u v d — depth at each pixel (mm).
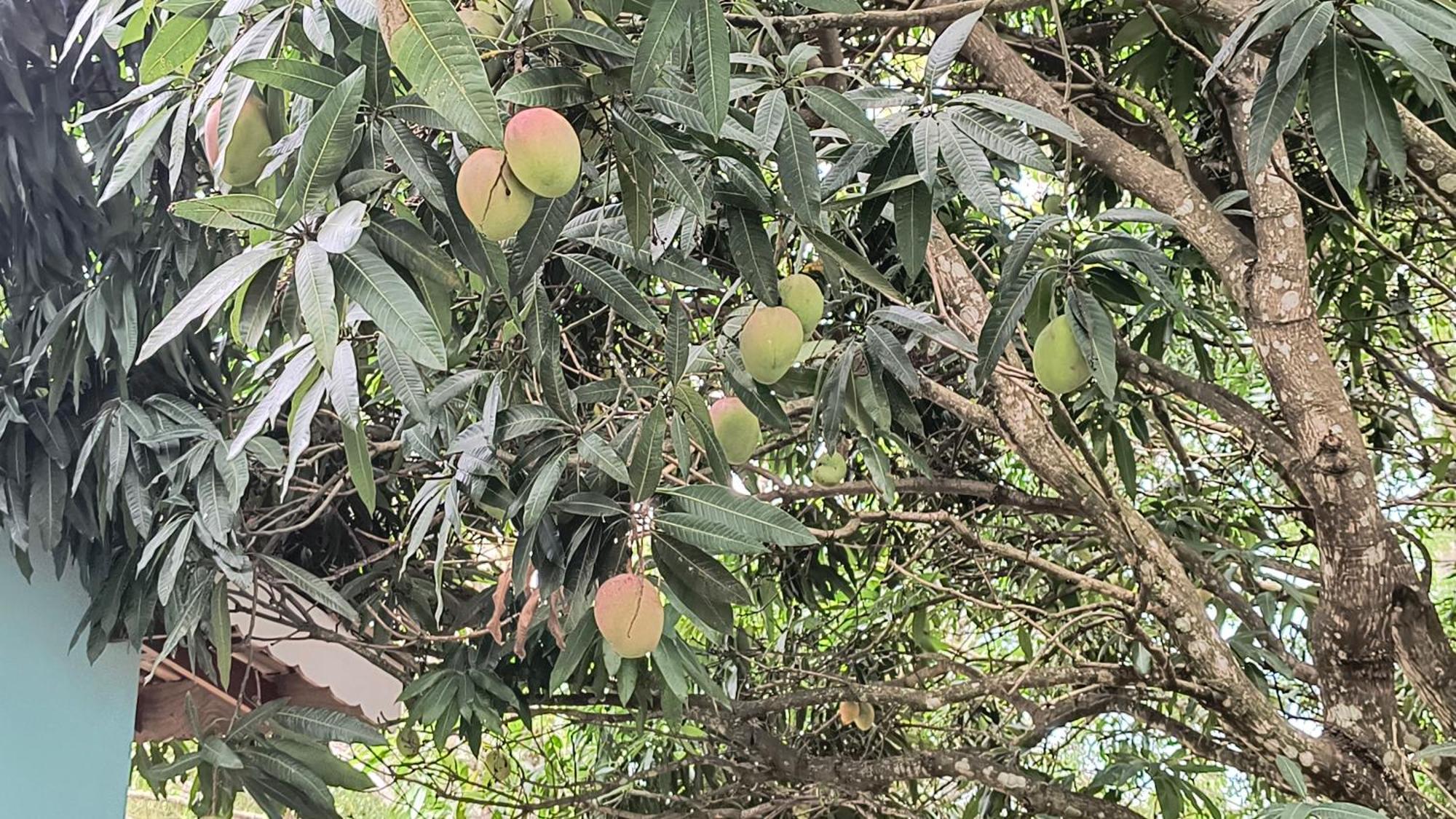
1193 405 3740
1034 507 2477
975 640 4191
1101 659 3180
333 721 2285
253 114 1370
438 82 920
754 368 1720
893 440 2453
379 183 1139
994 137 1469
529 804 3225
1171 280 2816
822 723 3443
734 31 1591
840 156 1796
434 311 1210
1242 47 1439
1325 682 1894
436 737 2436
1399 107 2076
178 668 2494
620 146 1256
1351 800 1835
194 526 2090
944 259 2098
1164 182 1948
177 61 1380
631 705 2961
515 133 1163
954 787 3551
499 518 2156
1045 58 2646
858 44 2420
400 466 2656
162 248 2100
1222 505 3119
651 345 2619
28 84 1983
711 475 1920
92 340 2033
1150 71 2443
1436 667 1778
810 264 2068
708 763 3125
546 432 1768
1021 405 2045
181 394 2332
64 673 2268
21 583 2238
